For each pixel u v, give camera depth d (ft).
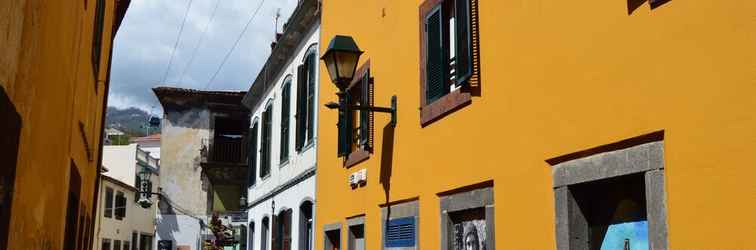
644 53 14.84
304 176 44.80
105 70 34.12
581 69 16.99
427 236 25.55
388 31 30.55
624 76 15.42
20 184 11.06
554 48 18.19
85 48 21.27
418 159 26.68
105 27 30.37
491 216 21.16
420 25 26.63
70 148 18.83
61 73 15.20
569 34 17.57
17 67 10.08
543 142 18.43
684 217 13.51
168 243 85.35
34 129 12.04
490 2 21.72
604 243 16.89
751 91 12.09
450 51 24.81
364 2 34.32
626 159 15.33
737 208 12.28
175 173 87.15
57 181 16.19
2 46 9.09
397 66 29.19
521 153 19.48
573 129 17.13
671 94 13.99
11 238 10.56
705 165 13.04
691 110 13.46
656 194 14.34
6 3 9.11
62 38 14.85
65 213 18.98
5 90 9.37
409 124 27.66
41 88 12.44
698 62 13.34
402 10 28.89
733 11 12.58
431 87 25.48
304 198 44.65
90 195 32.09
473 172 22.22
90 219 33.50
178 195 86.94
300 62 49.21
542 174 18.42
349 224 34.63
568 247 17.08
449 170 23.97
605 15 16.21
